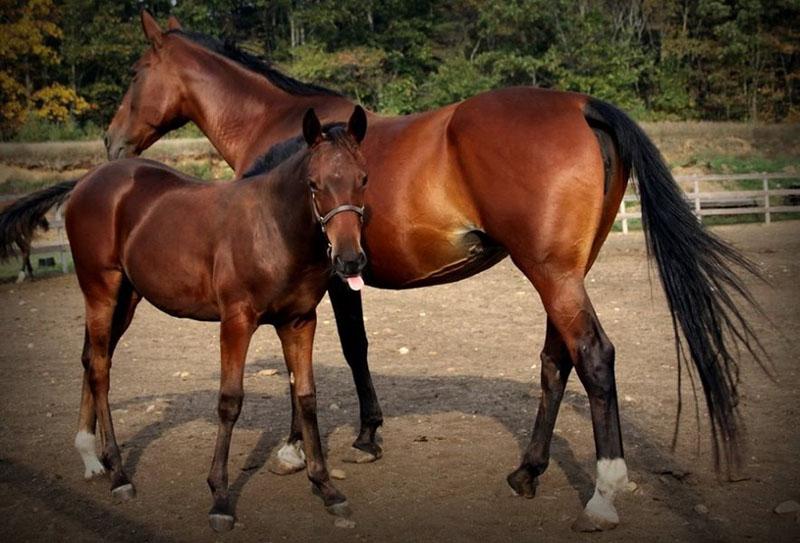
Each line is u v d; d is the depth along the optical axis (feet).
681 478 14.11
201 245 13.73
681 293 12.09
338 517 13.16
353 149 12.10
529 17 112.27
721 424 11.94
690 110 119.65
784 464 14.58
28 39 103.09
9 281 46.73
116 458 14.78
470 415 18.66
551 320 12.92
